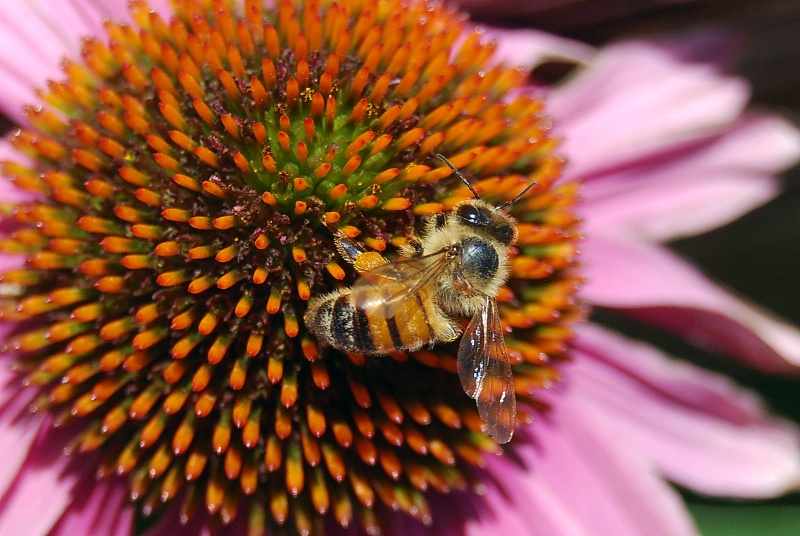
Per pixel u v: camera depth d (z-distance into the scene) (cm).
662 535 12
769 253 14
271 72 11
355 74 11
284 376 11
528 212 11
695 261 14
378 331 10
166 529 11
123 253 11
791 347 12
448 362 11
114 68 11
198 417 11
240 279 10
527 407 11
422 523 11
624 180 13
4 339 11
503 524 12
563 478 12
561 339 11
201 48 11
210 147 11
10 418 11
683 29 14
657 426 12
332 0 12
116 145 11
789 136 13
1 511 11
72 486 11
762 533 13
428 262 10
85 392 11
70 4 12
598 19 13
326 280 10
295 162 11
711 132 13
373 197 10
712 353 14
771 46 14
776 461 12
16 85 11
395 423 11
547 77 14
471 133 11
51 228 11
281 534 11
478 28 12
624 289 12
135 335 11
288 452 11
